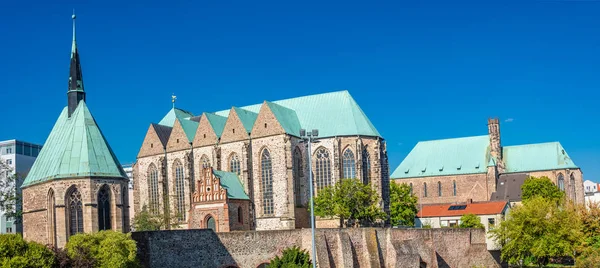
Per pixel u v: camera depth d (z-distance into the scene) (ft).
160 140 512.63
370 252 376.27
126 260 247.09
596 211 440.45
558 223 417.28
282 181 454.81
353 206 435.12
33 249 221.25
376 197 443.73
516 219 430.20
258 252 326.85
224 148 481.05
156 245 280.10
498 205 605.73
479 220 569.64
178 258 288.92
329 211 437.17
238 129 476.54
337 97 497.46
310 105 503.61
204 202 432.25
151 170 515.91
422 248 408.87
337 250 362.53
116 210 292.61
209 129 490.49
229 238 314.35
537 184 629.10
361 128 477.36
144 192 516.32
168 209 499.10
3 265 209.56
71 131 299.99
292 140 465.47
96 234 250.16
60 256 228.02
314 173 474.49
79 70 326.65
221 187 426.51
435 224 618.85
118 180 295.07
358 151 466.70
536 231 419.33
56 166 289.12
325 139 472.85
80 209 285.23
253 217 460.96
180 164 503.20
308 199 469.16
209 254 303.27
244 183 462.60
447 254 428.56
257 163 466.70
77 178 283.79
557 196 618.03
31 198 302.04
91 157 290.35
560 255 423.64
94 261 235.20
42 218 291.17
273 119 462.60
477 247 452.35
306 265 318.45
